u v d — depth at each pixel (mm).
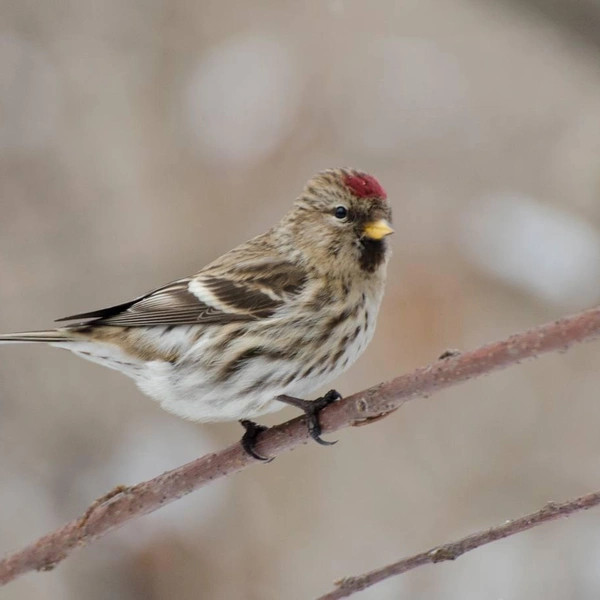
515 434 12266
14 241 12844
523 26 10719
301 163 12648
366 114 12797
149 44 13680
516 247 12117
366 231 7980
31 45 13797
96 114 13500
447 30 13336
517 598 11172
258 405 8008
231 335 7941
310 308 7922
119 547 11594
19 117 13414
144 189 13062
